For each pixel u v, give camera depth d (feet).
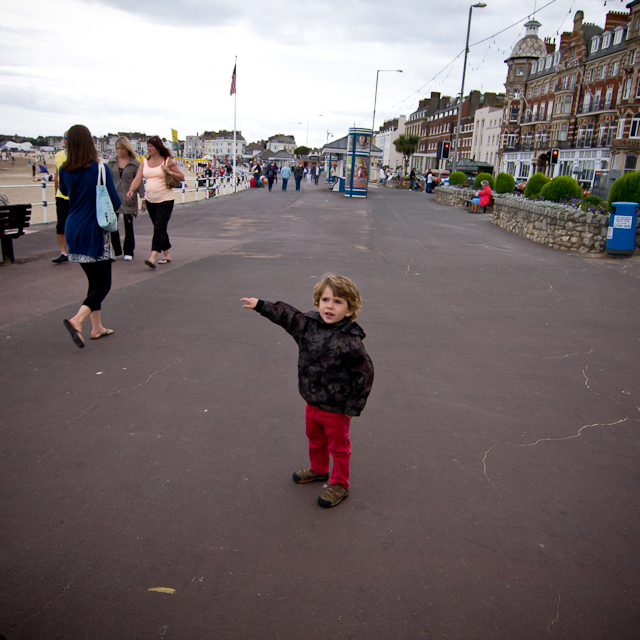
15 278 23.38
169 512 9.07
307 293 23.57
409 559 8.27
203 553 8.19
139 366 14.94
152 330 17.85
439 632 7.00
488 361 16.72
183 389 13.66
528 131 219.20
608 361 17.10
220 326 18.58
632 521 9.42
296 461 10.77
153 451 10.84
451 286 26.48
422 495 9.88
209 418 12.26
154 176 26.12
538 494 10.07
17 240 32.89
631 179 37.22
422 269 30.32
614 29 166.30
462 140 297.53
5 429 11.37
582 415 13.33
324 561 8.15
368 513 9.32
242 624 6.97
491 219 63.52
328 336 8.83
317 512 9.27
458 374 15.60
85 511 8.98
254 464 10.58
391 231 47.60
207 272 26.76
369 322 20.15
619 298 25.27
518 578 7.99
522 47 222.69
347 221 54.60
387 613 7.25
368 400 13.62
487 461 11.10
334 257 32.83
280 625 6.98
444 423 12.62
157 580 7.63
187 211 58.59
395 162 440.45
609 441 12.12
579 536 8.96
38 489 9.48
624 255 36.32
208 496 9.53
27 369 14.37
